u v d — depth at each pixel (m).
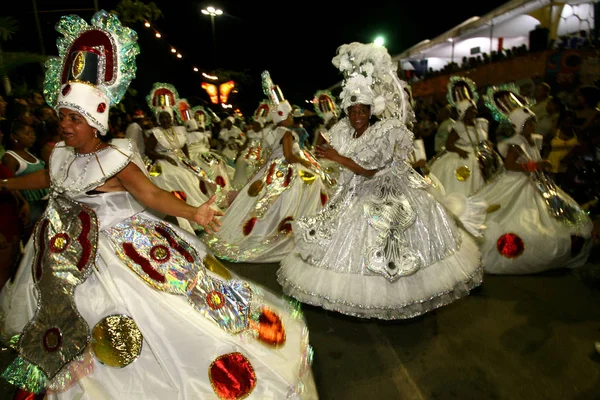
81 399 1.96
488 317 3.40
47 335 2.04
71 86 1.96
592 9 10.05
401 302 3.06
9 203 3.26
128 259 2.07
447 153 6.14
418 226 3.20
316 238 3.30
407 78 18.20
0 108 3.91
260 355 2.19
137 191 2.09
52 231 2.10
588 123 5.79
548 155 6.54
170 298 2.09
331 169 7.27
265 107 8.52
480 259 3.46
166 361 2.03
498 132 4.70
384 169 3.29
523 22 12.83
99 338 2.01
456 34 15.02
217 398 2.04
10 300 2.24
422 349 3.01
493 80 11.30
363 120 3.21
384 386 2.64
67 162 2.13
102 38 2.04
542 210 4.23
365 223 3.20
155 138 6.04
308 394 2.33
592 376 2.66
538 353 2.92
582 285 3.92
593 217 5.50
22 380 2.06
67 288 2.03
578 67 8.82
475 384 2.63
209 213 2.05
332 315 3.49
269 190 4.96
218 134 14.59
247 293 2.38
